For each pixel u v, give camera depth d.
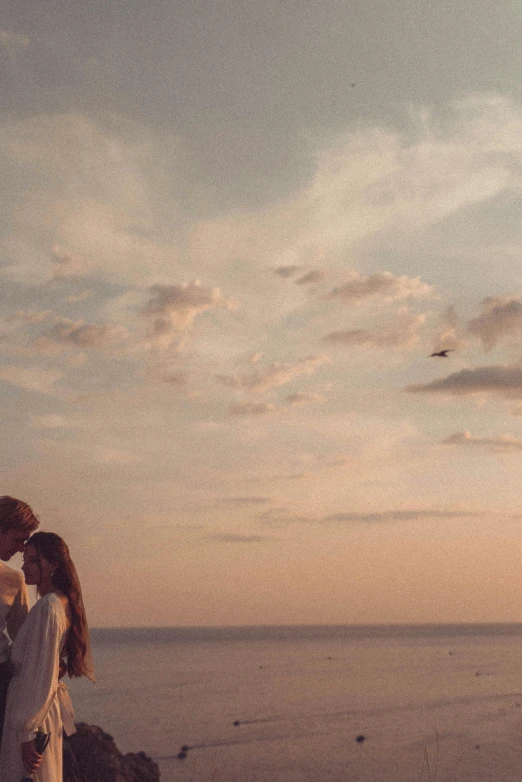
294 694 115.12
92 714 91.25
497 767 53.81
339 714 90.00
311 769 55.06
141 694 116.81
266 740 70.25
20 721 3.74
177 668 180.62
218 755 62.00
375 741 68.69
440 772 52.12
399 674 153.50
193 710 95.00
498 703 99.69
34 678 3.81
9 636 4.24
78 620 4.19
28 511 4.24
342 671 164.25
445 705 98.44
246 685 131.62
